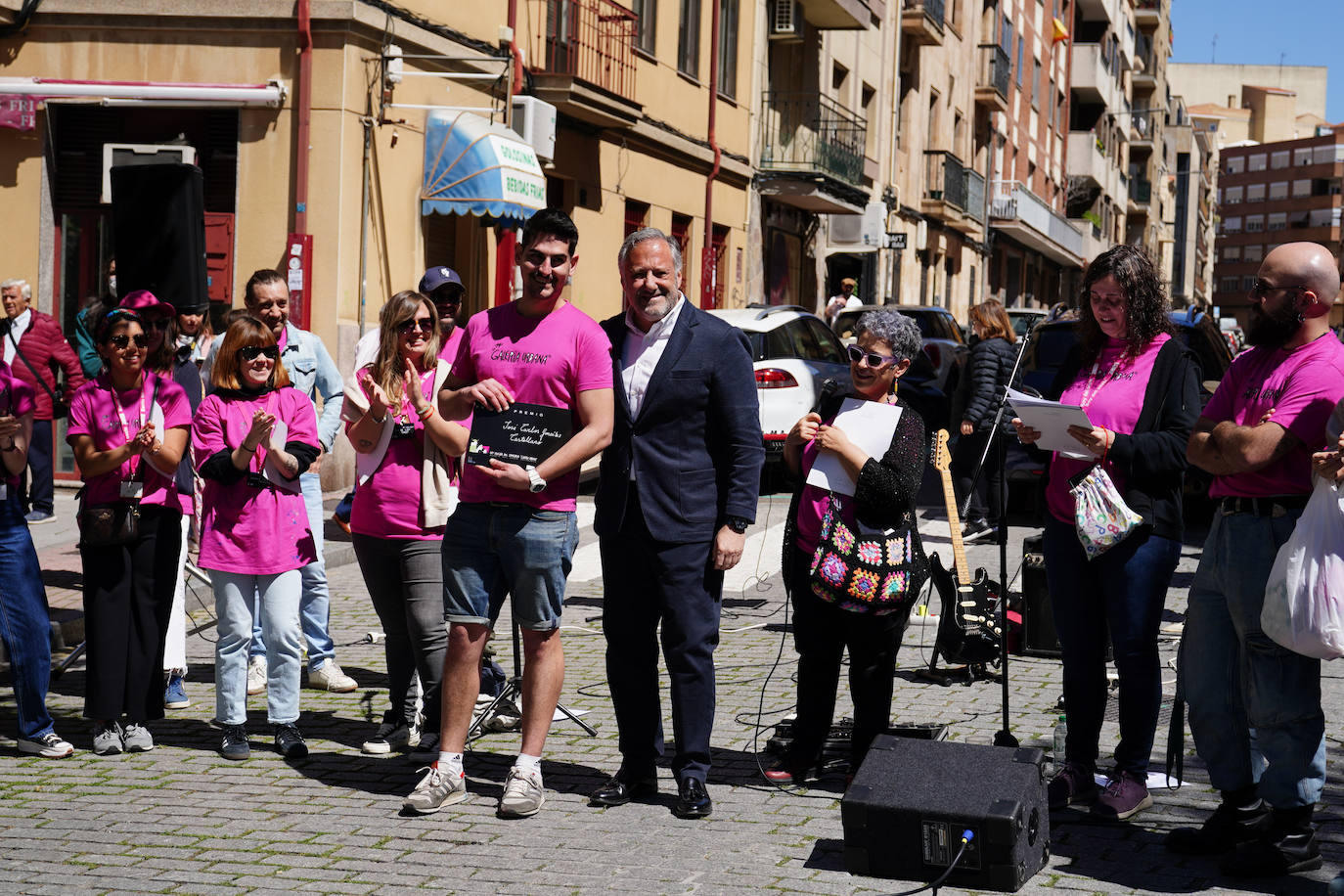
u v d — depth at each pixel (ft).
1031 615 26.08
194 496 21.67
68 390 32.42
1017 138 153.99
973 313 40.04
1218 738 15.71
